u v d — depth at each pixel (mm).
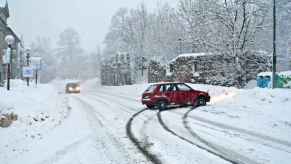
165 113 15234
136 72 55844
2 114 10797
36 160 7039
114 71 59438
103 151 7836
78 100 25562
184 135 9703
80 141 8961
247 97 18578
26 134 9617
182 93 17750
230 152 7605
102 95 32688
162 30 52594
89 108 18375
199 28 33562
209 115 14047
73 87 45500
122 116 14367
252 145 8289
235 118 12953
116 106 19344
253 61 31219
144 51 53906
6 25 44625
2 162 6867
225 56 29609
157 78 44062
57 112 15188
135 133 10117
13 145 8305
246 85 31906
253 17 29281
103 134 9984
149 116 14219
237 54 28922
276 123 11547
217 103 18953
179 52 48781
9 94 14523
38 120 11875
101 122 12562
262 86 25016
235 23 28938
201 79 34844
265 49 34000
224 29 30047
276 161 6836
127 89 38781
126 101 23172
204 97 18656
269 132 9977
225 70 30656
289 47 35094
